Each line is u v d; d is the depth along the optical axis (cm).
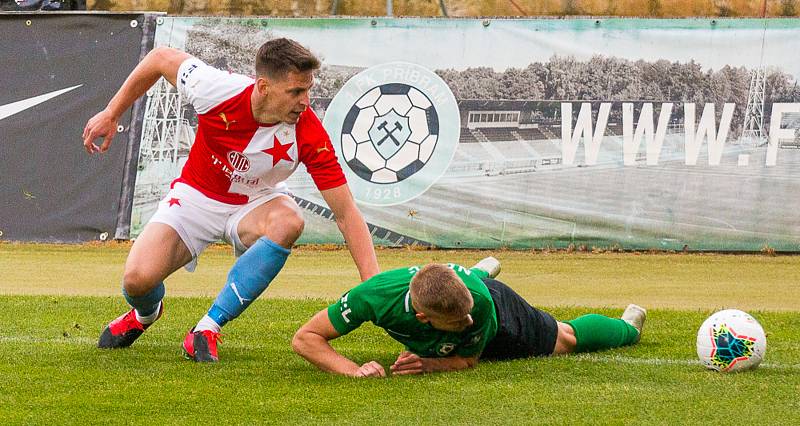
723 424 880
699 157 2591
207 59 2734
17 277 2120
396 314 1052
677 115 2603
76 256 2462
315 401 966
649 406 943
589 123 2627
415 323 1056
